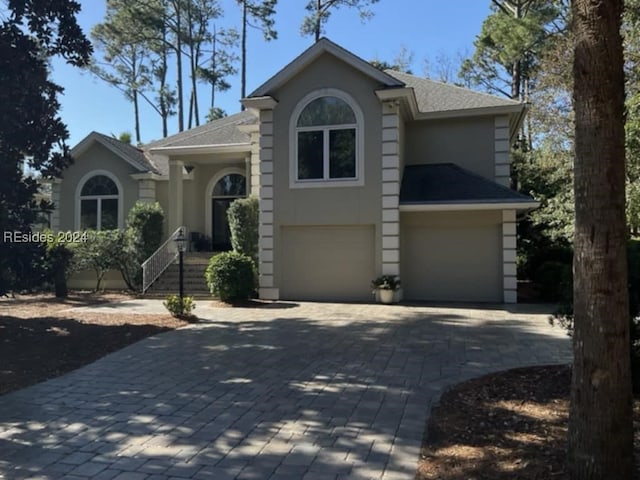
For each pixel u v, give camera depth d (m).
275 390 5.60
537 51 21.31
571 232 13.60
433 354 7.29
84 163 18.52
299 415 4.80
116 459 3.87
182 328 9.41
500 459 3.72
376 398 5.30
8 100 8.73
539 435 4.16
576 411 3.32
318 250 13.93
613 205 3.21
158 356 7.21
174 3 31.89
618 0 3.24
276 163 14.02
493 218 13.61
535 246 17.19
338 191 13.62
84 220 18.50
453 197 13.25
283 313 11.38
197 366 6.65
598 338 3.23
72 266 15.43
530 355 7.16
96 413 4.90
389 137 13.28
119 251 16.41
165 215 18.30
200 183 18.69
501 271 13.61
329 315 11.05
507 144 14.73
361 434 4.33
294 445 4.11
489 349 7.59
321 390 5.59
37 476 3.58
